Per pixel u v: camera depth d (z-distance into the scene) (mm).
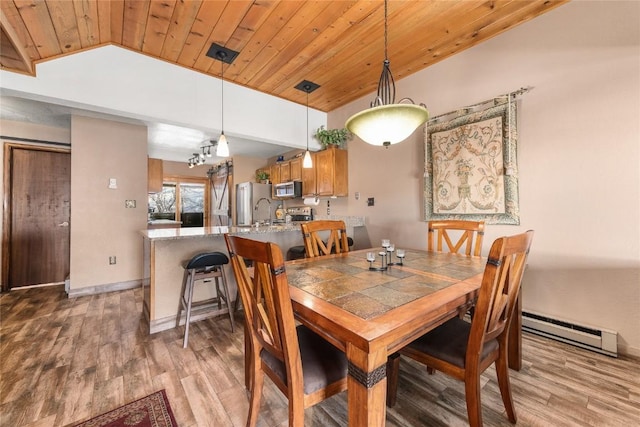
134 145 3875
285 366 1079
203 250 2736
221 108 3256
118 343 2203
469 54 2676
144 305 2820
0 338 2283
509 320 1330
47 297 3381
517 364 1776
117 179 3742
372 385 864
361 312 1014
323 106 4152
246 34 2422
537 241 2285
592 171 2027
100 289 3609
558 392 1577
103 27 2285
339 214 4281
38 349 2100
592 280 2045
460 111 2721
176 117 2930
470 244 2178
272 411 1478
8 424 1371
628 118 1883
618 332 1949
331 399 1593
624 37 1891
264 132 3645
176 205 7016
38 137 3797
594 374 1736
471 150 2645
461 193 2729
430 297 1170
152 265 2453
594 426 1340
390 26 2332
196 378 1752
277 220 5395
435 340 1333
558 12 2154
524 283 2367
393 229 3490
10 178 3680
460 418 1418
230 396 1587
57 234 3988
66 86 2375
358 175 3971
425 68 3027
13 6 1700
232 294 2920
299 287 1314
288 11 2139
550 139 2209
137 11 2113
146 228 3945
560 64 2154
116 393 1603
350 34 2436
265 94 3650
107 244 3668
